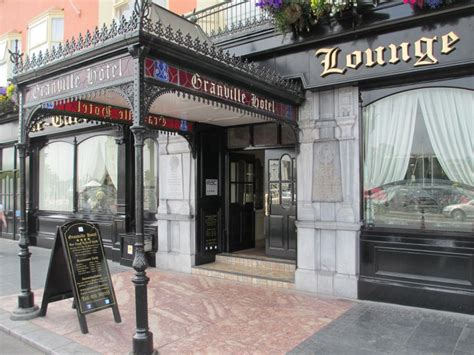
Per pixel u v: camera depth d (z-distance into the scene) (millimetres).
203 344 4293
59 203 10789
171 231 8031
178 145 7863
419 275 5355
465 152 5258
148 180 8602
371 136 5898
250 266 7512
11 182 12320
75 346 4320
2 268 8312
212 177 7980
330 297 5906
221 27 7621
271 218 7566
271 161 7527
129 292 6434
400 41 5371
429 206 5469
